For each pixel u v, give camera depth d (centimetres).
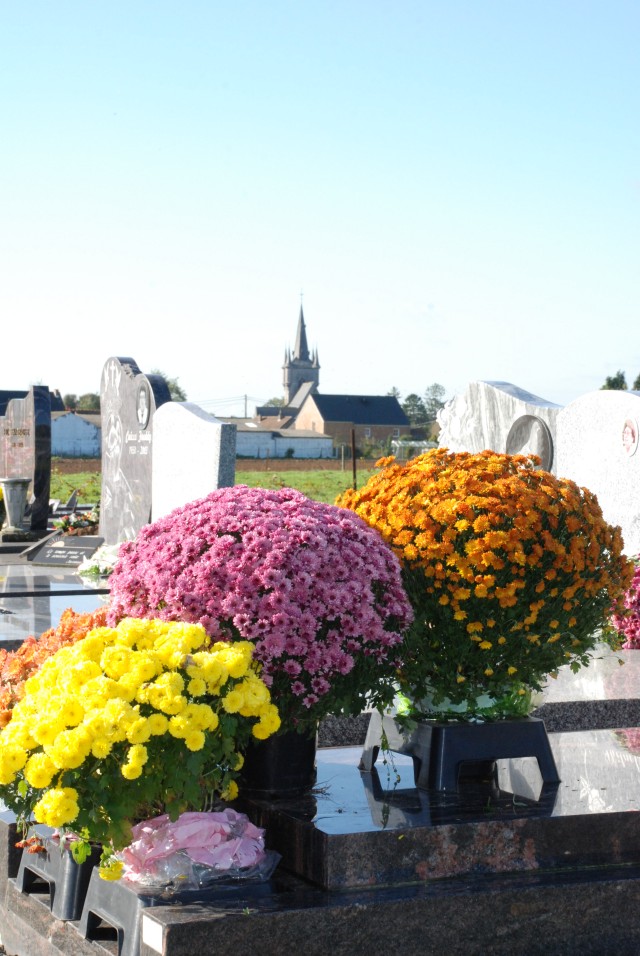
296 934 414
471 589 507
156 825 446
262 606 475
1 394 8338
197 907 416
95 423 7981
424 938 430
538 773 538
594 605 533
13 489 2122
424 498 520
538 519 505
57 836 484
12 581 1549
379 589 504
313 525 495
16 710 453
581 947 450
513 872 464
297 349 19288
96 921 455
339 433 11906
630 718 740
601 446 1243
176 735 419
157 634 453
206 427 1552
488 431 1527
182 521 511
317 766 561
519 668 524
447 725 519
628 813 480
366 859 445
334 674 491
